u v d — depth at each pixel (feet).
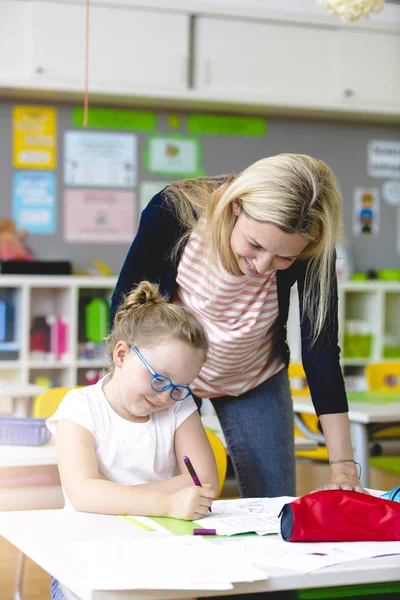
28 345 17.83
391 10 19.98
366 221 21.54
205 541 4.58
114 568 3.94
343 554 4.38
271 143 20.66
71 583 3.81
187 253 6.68
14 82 17.49
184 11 18.45
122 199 19.70
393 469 16.20
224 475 7.79
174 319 5.70
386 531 4.73
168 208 6.65
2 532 4.83
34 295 19.06
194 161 20.12
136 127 19.72
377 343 20.40
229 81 18.95
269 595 4.36
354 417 10.88
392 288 20.38
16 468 7.32
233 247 5.98
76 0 17.76
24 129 18.98
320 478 16.67
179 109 19.95
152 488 5.74
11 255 18.83
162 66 18.37
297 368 14.46
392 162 21.61
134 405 5.82
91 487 5.40
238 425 7.57
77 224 19.43
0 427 7.68
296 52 19.34
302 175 5.75
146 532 4.82
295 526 4.60
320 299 6.69
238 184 5.85
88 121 19.40
